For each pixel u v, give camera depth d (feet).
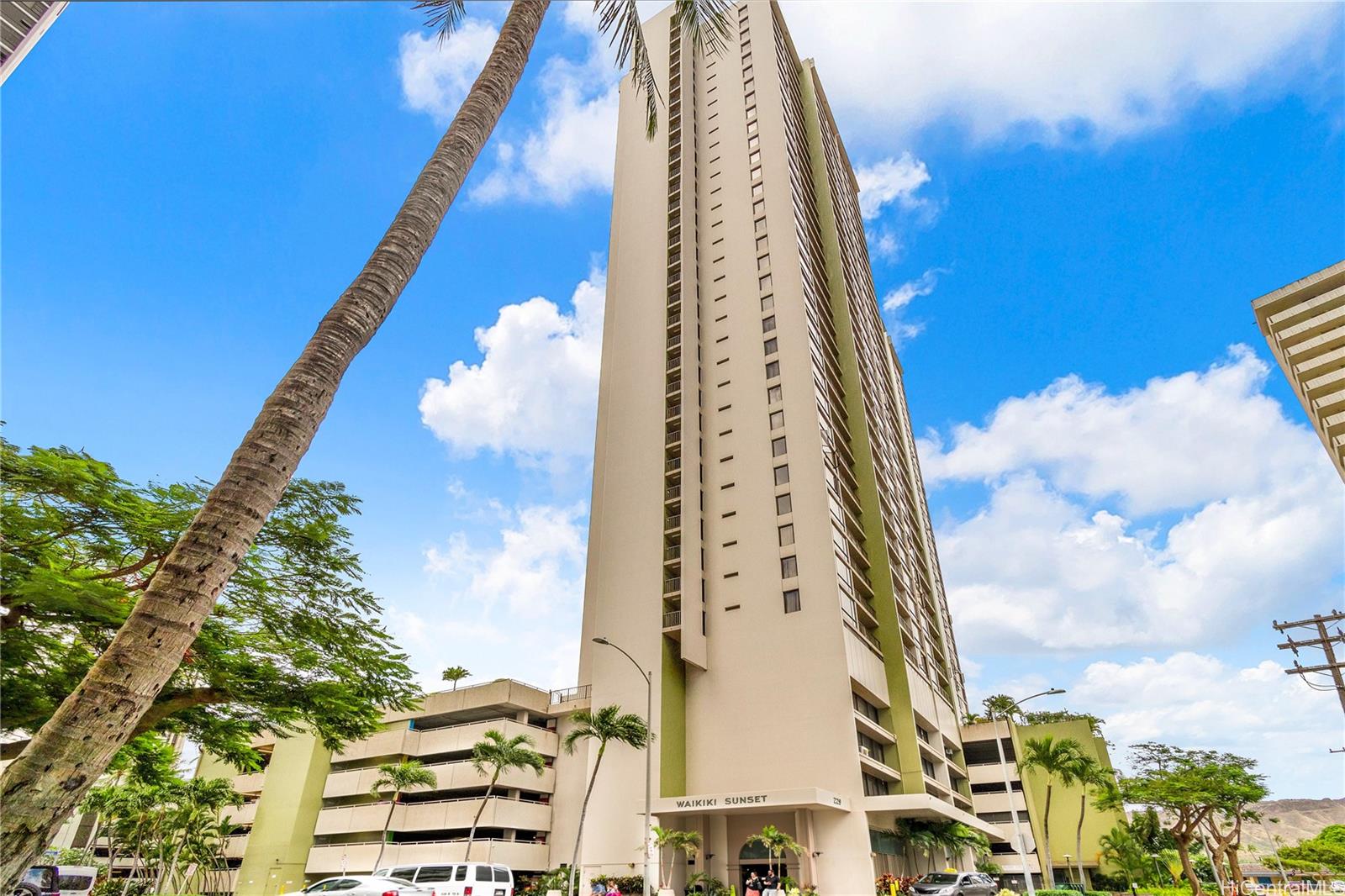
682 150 209.77
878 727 142.61
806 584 141.08
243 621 72.23
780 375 167.53
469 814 139.33
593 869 125.90
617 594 153.48
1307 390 98.68
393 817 149.28
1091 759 164.76
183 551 23.31
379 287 30.66
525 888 133.49
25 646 59.16
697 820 127.13
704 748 135.74
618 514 164.35
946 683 214.90
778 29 241.14
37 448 58.90
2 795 19.13
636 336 188.14
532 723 162.81
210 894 170.40
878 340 276.62
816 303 193.57
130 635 21.86
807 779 125.08
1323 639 106.93
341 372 28.84
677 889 120.88
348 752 166.91
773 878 113.80
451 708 162.71
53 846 200.54
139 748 87.04
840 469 174.29
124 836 182.70
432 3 43.42
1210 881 235.61
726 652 142.72
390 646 79.66
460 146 36.24
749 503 155.84
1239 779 159.74
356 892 72.18
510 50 40.83
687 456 160.76
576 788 147.43
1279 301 103.76
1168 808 173.99
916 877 140.67
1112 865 195.31
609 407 181.47
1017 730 219.00
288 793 167.63
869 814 129.08
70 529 62.34
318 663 74.54
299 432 26.55
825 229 229.45
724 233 196.65
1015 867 188.75
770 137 203.72
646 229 205.26
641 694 138.10
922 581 226.58
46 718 60.75
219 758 83.66
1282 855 268.41
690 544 151.53
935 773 173.06
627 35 49.42
